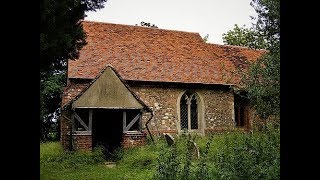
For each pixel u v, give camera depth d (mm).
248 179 5691
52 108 22328
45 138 22547
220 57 22484
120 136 18438
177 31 23219
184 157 9641
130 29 21703
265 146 6656
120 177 10219
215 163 7910
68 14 8133
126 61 19203
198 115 19719
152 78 18547
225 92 20375
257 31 12508
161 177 6711
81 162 13258
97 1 8555
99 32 20594
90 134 15234
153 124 18281
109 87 15969
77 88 17172
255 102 12195
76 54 9609
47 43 7602
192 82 19141
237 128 20031
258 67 11969
